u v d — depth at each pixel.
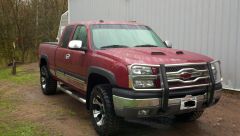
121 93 5.01
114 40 6.44
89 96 6.22
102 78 5.76
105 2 13.59
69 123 6.50
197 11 9.43
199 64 5.35
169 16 10.34
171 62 5.13
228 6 8.62
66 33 7.59
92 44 6.21
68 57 7.03
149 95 4.91
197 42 9.51
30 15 19.92
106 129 5.48
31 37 20.05
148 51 5.72
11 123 6.50
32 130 6.04
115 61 5.28
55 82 8.86
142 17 11.45
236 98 8.30
